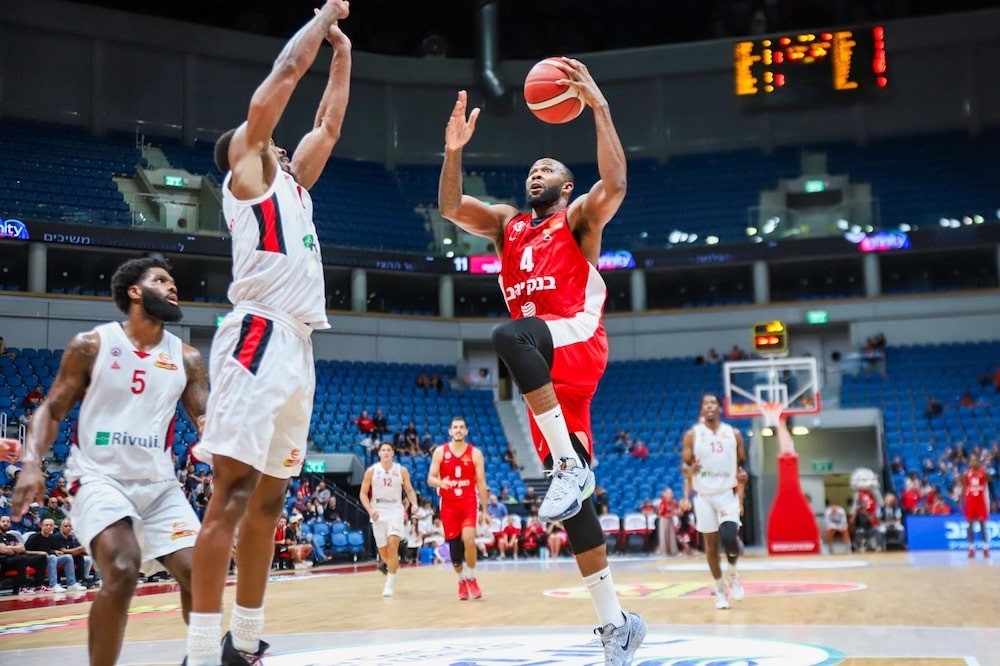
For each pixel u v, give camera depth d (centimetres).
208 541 329
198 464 1734
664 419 2458
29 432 380
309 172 407
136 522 384
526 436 2483
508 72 2998
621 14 3148
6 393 1955
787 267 2794
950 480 2094
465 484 999
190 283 2536
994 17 2817
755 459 2197
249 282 351
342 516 2020
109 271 2486
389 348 2578
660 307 2925
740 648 520
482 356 2734
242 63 2786
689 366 2611
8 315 2130
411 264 2566
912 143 2848
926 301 2572
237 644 367
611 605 398
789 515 1781
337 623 761
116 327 409
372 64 2939
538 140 2988
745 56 2880
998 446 2142
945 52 2875
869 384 2436
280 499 370
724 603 806
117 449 392
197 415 418
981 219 2581
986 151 2781
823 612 746
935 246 2500
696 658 475
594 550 396
